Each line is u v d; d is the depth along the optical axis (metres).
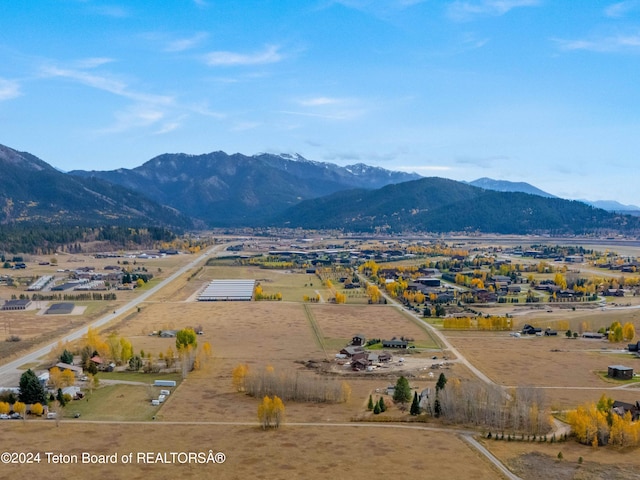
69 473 130.25
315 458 139.25
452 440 152.00
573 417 154.50
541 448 147.50
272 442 149.50
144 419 168.00
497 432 158.88
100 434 155.38
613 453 144.88
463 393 170.38
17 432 156.50
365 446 147.00
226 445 147.38
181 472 131.00
